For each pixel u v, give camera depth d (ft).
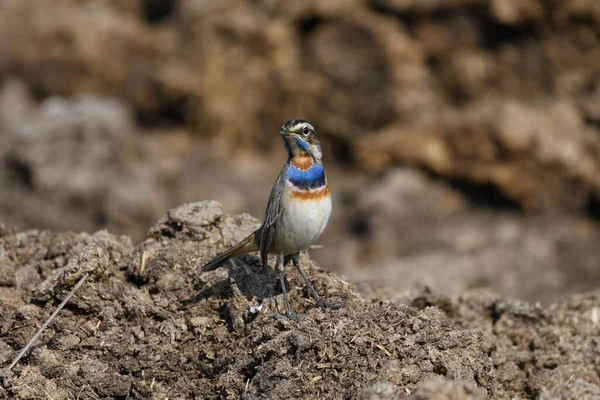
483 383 26.08
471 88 65.77
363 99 66.85
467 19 65.62
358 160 65.98
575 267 53.93
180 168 66.59
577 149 61.26
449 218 60.03
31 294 29.63
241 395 25.71
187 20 73.46
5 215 58.75
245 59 70.38
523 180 61.21
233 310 28.19
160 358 27.58
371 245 57.62
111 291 29.32
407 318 27.07
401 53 66.28
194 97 71.15
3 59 73.20
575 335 32.30
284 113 69.41
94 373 26.94
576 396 25.09
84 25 73.46
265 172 67.41
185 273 29.91
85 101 67.41
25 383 26.09
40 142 61.72
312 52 68.33
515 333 32.65
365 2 68.18
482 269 53.26
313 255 57.26
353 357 25.53
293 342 25.71
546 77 64.80
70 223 58.80
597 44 63.98
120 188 60.29
